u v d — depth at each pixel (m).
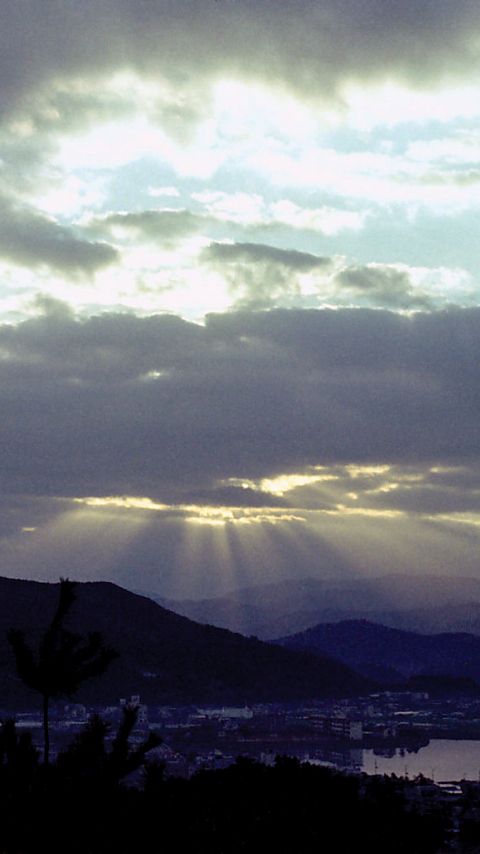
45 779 20.05
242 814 34.66
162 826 20.73
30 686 20.75
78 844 19.91
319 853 37.97
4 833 19.70
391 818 45.47
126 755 20.69
